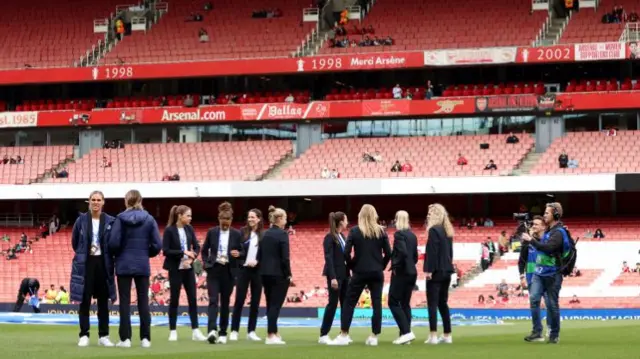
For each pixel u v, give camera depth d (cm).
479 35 6006
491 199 5509
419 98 5825
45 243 5609
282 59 5897
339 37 6184
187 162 5888
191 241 1964
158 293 4684
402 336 1833
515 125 5666
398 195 5622
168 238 1944
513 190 5203
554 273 1822
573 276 4628
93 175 5897
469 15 6188
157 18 6669
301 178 5622
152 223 1689
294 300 4650
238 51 6234
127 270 1673
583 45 5522
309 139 5884
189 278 1952
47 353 1552
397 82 6053
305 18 6394
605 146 5409
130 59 6341
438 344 1830
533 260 2034
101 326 1734
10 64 6450
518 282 4666
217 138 6069
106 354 1537
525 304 4391
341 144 5831
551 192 5312
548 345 1759
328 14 6431
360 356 1507
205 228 5681
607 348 1664
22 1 6944
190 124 6066
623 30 5725
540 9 6112
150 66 6056
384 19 6291
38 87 6462
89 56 6419
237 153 5916
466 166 5462
